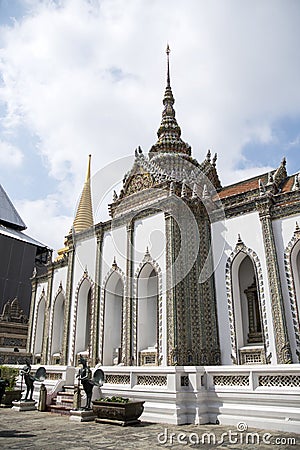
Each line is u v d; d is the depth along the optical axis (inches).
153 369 493.0
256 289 649.6
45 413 536.1
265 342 566.9
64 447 315.3
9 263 1531.7
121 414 428.1
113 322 750.5
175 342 579.2
